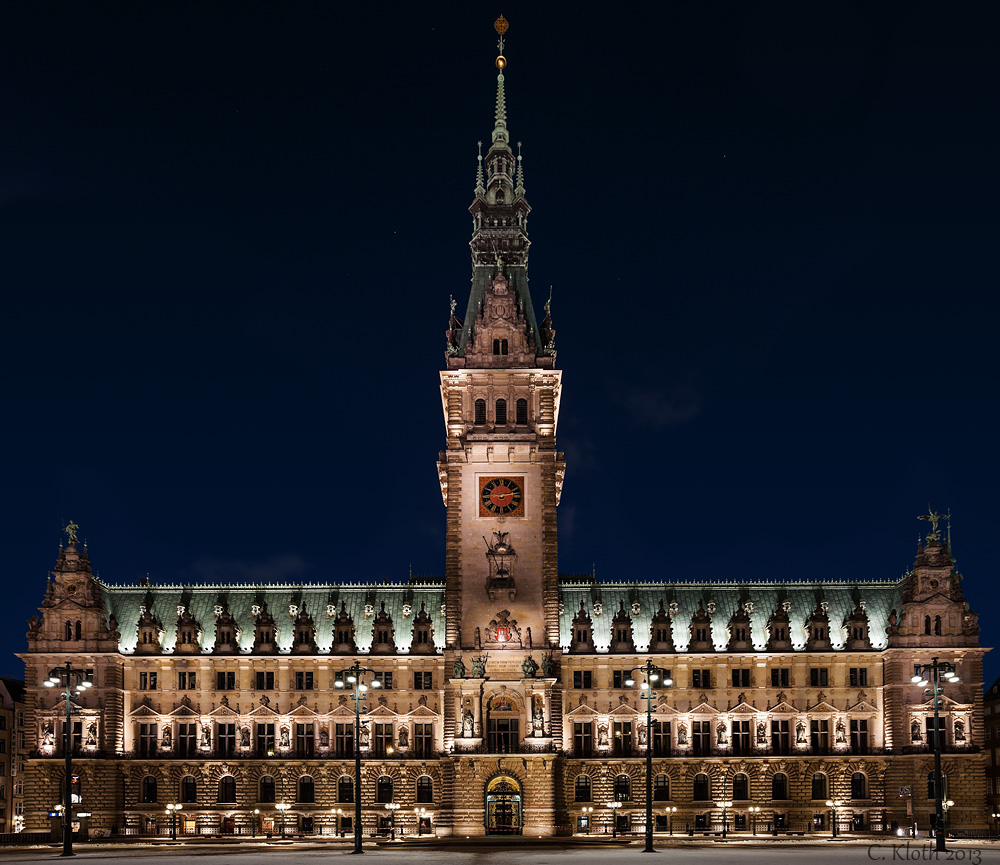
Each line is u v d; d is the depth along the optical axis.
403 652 139.50
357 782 86.38
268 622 141.25
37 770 133.88
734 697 137.62
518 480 134.75
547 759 126.94
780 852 86.56
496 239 146.50
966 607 135.75
